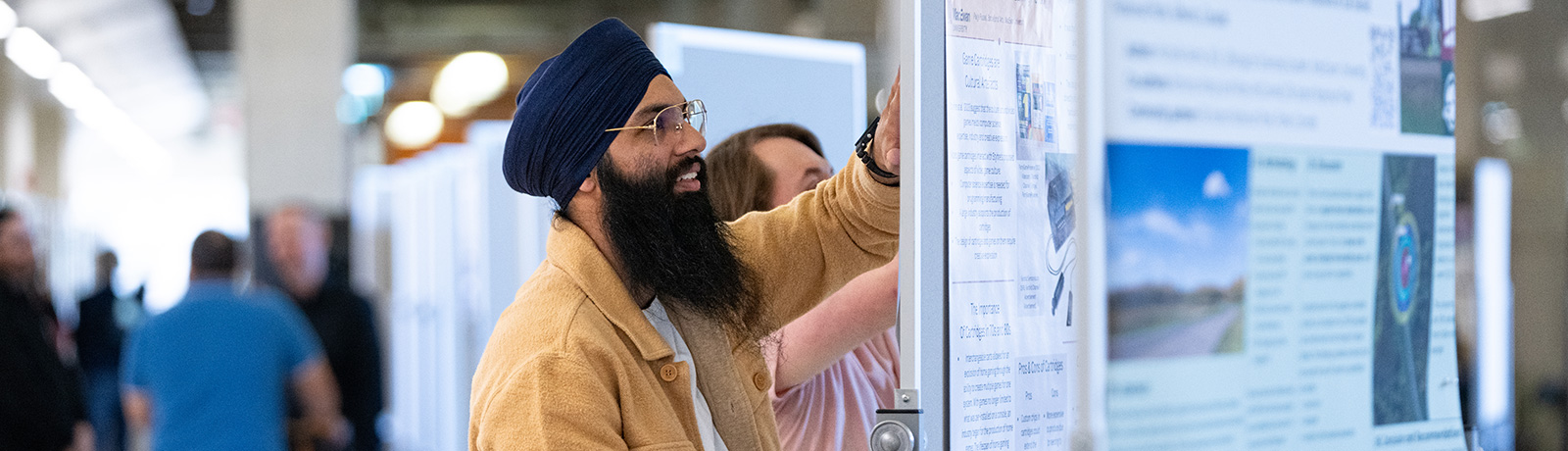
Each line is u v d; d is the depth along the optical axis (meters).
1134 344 0.94
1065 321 1.38
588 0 13.72
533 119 1.49
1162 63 0.96
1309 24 1.07
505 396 1.36
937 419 1.21
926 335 1.21
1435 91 1.19
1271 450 1.03
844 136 2.41
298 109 8.78
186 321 4.25
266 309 4.39
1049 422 1.34
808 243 1.74
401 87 14.91
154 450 4.22
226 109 22.53
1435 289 1.20
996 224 1.28
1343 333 1.09
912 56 1.22
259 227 7.18
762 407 1.62
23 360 4.37
